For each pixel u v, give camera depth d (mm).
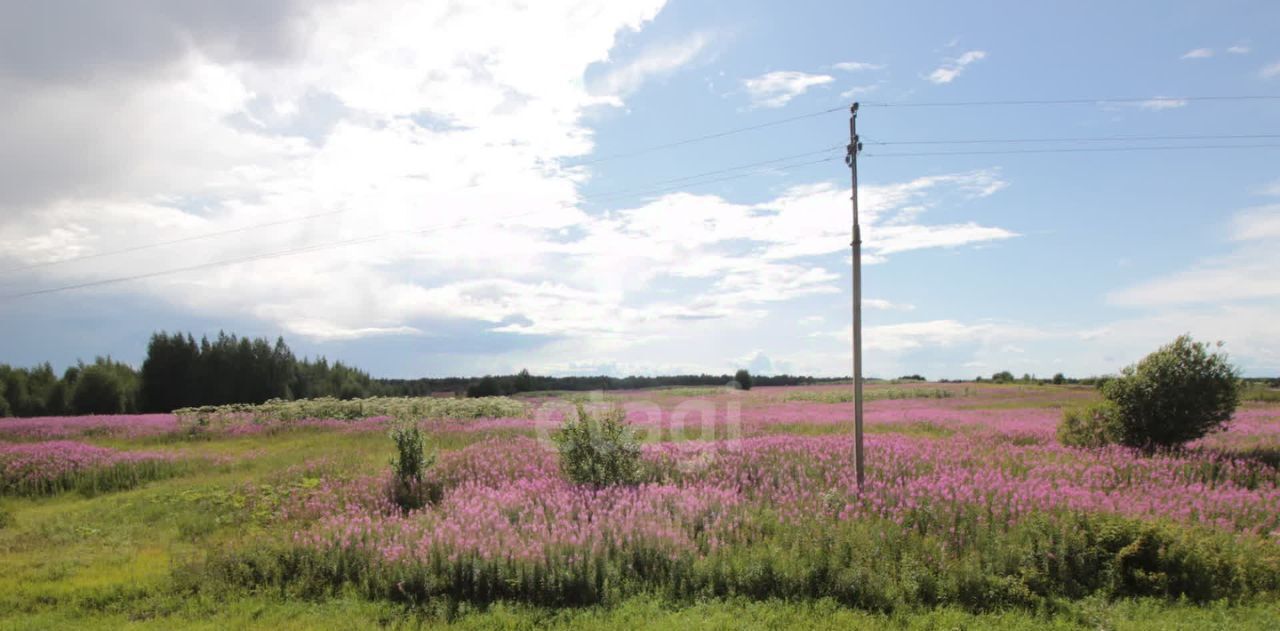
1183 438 18094
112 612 8867
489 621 8008
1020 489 12188
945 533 10203
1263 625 7566
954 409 34938
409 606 8641
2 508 15094
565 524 10453
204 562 10234
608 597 8641
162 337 60594
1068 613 8008
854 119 13625
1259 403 35875
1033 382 65875
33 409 50094
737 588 8828
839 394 49219
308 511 13469
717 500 11961
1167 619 7738
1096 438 19188
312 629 7914
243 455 22109
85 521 14367
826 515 11180
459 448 21047
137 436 27672
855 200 13602
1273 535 10172
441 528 10297
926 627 7652
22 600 9227
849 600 8484
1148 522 9422
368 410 33000
